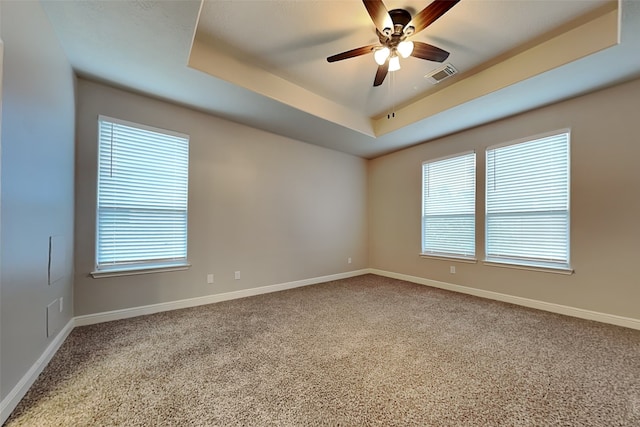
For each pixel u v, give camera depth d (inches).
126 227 110.1
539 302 122.1
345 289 159.8
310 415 53.8
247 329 98.0
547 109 120.7
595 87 104.7
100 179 104.7
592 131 108.7
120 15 69.2
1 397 51.3
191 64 92.0
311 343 86.6
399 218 191.2
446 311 118.6
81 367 71.2
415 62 104.7
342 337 91.2
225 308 122.6
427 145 173.0
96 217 103.1
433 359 76.4
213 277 132.5
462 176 154.9
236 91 108.4
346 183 199.0
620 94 102.6
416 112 138.9
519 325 101.9
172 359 75.9
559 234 117.5
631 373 69.0
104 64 91.0
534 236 125.2
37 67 65.9
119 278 107.8
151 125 115.0
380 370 70.6
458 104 119.9
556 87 104.5
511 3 76.7
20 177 58.9
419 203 177.6
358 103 141.8
